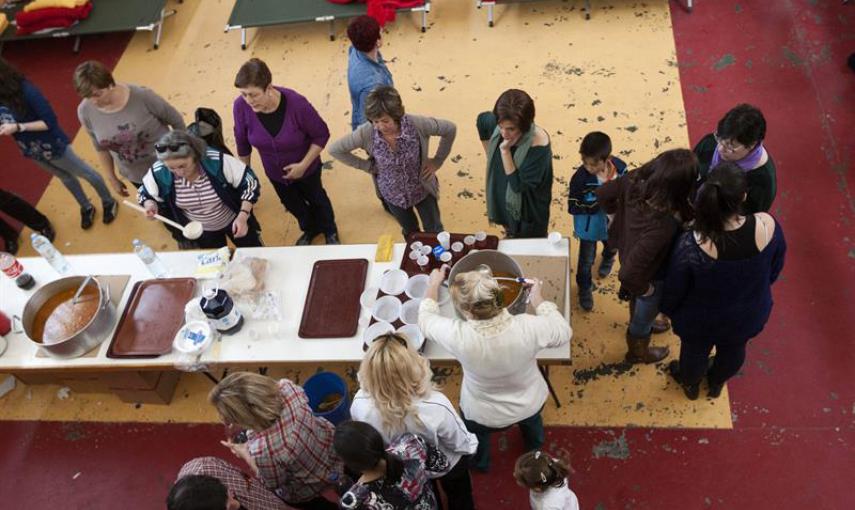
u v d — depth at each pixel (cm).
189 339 297
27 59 618
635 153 443
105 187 467
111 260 346
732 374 301
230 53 584
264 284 321
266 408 226
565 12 555
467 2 582
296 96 346
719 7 528
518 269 270
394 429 225
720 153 270
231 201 340
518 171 303
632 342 334
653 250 243
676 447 321
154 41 602
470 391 257
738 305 251
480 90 506
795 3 515
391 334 221
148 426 367
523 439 328
